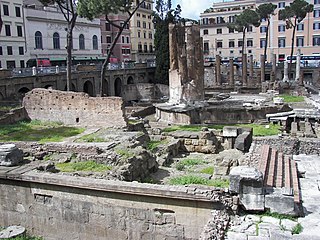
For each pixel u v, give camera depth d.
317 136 26.20
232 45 99.12
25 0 72.44
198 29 34.53
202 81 35.47
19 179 13.70
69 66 43.03
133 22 97.75
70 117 28.77
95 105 27.77
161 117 35.75
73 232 13.41
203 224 11.73
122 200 12.52
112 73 63.03
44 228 13.84
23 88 45.41
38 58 66.81
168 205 12.01
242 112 33.66
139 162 16.72
